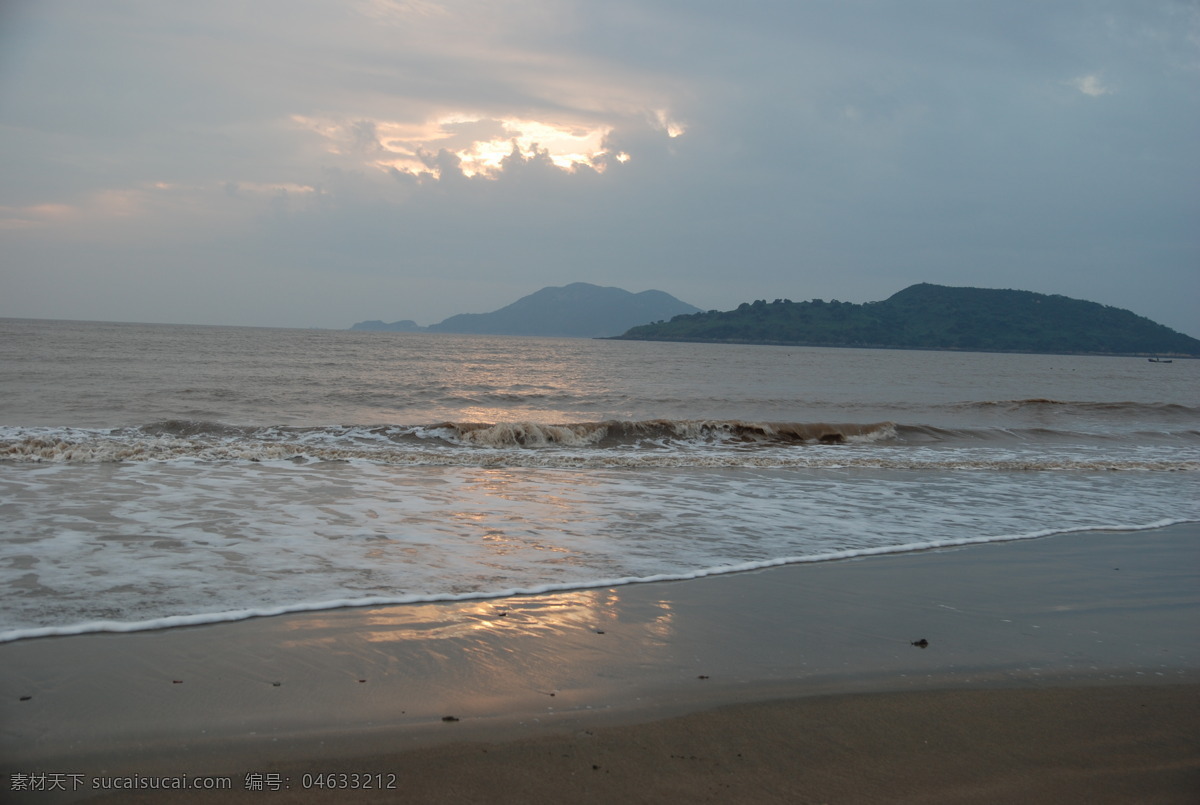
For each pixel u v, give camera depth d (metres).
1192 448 19.77
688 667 4.66
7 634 4.57
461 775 3.33
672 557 7.29
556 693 4.20
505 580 6.26
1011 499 11.62
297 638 4.79
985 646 5.25
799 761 3.58
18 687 3.94
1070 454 17.88
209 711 3.79
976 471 14.59
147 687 4.02
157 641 4.64
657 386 38.44
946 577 7.04
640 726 3.87
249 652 4.54
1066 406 29.97
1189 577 7.35
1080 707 4.32
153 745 3.46
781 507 10.20
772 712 4.10
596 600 5.87
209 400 23.33
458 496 10.05
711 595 6.15
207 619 5.01
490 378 40.53
